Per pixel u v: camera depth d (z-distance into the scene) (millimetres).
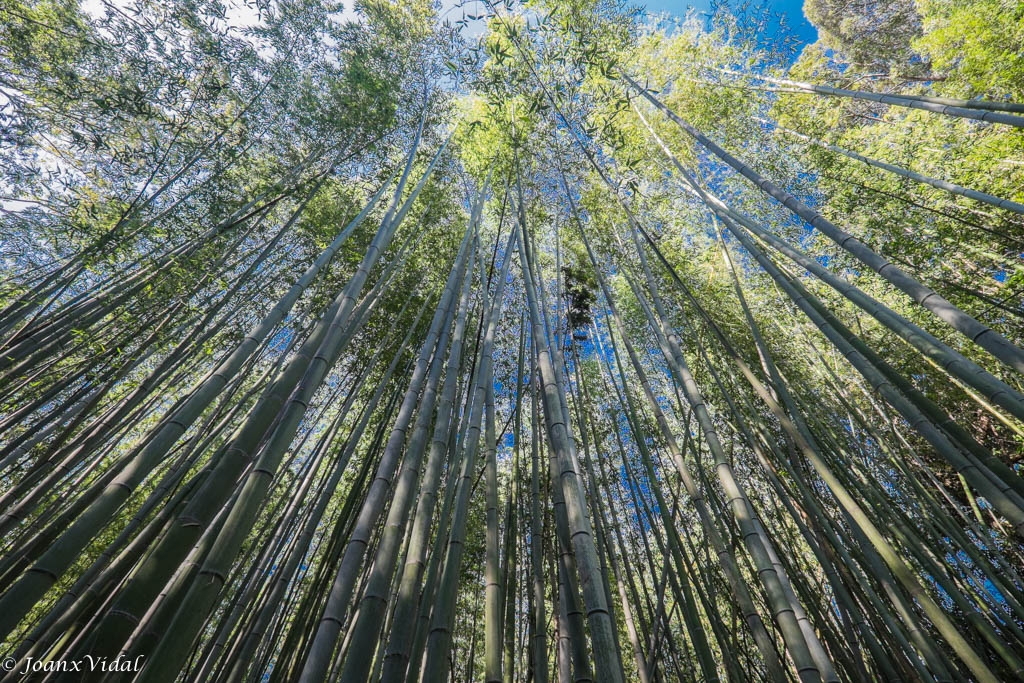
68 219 3875
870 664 3812
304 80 5109
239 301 4438
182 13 4184
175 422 1852
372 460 3777
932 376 5586
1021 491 1800
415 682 1629
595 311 6004
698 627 2504
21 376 3328
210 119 4445
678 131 7379
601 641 1431
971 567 5090
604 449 5301
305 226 5066
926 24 6363
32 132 3693
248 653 2621
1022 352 1467
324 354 1877
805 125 7082
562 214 6355
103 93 3979
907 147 5691
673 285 6203
